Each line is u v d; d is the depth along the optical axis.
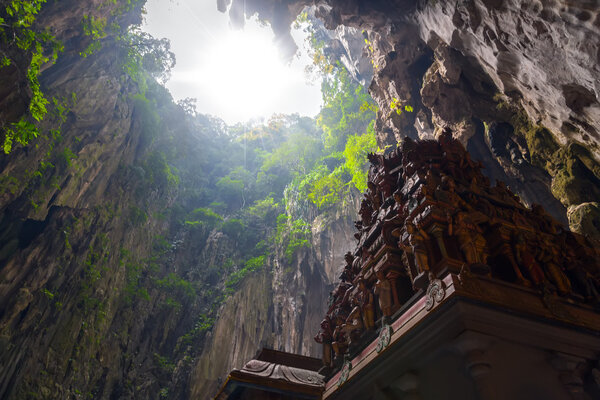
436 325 3.20
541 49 11.35
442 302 3.11
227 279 46.97
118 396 35.22
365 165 34.94
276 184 62.12
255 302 43.22
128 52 44.38
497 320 3.14
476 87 18.44
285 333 39.28
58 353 31.31
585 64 10.08
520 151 17.64
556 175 15.38
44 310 31.67
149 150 49.50
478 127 20.50
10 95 19.86
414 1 18.39
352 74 39.41
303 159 58.91
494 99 18.06
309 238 42.75
